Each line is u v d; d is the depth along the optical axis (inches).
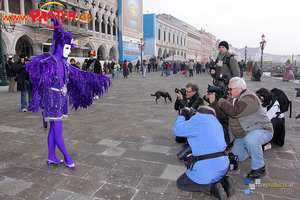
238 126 112.2
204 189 88.4
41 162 124.3
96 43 1199.6
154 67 1295.5
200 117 87.1
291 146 144.8
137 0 1515.7
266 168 116.3
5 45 741.3
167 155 132.3
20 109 257.9
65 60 117.1
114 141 154.9
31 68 101.4
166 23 2078.0
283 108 138.7
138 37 1573.6
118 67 775.1
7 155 133.2
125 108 262.1
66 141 155.3
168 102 302.5
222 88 123.7
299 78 757.3
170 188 98.1
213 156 86.0
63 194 94.3
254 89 441.1
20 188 98.9
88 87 130.3
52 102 108.3
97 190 97.0
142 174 110.4
